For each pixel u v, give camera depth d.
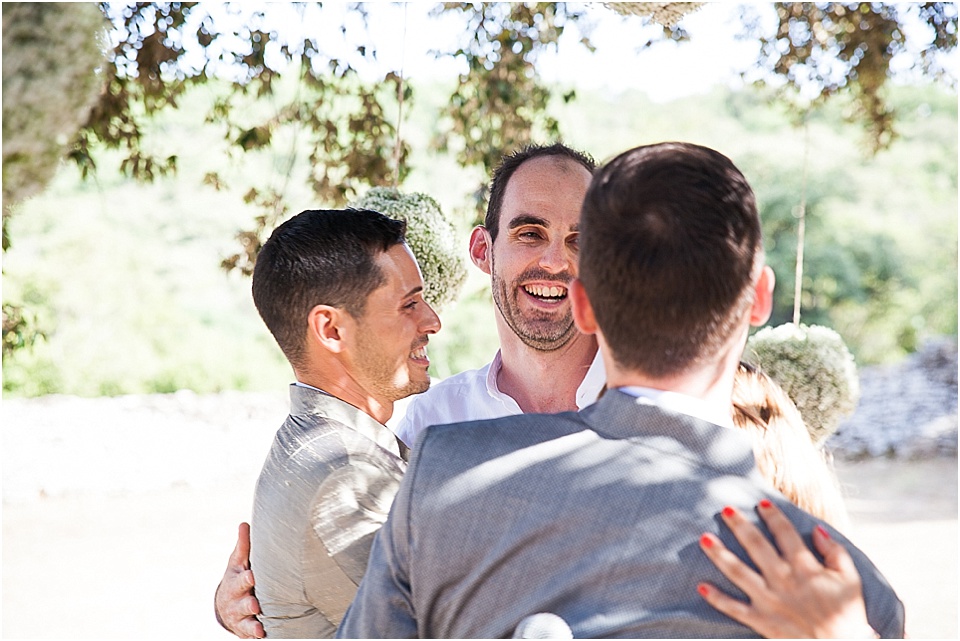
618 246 1.18
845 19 4.35
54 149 1.37
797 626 1.07
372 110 4.41
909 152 20.08
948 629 5.87
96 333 16.05
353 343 1.72
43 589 7.21
